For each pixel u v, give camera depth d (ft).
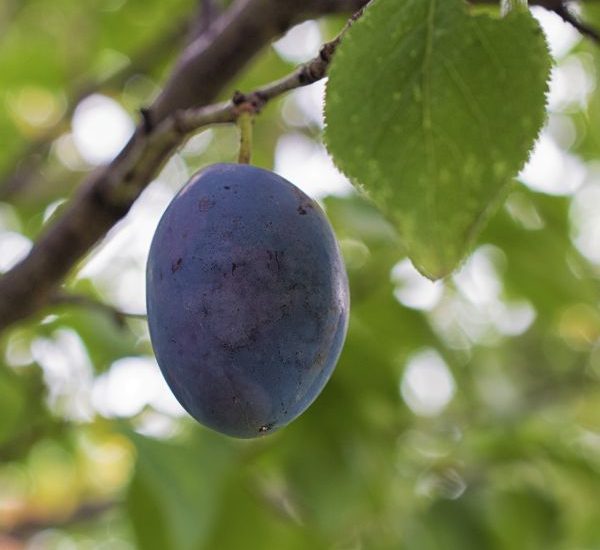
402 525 1.49
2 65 2.00
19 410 1.51
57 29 1.98
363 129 0.89
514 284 1.62
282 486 1.42
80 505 2.33
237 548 1.38
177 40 1.64
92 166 1.89
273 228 0.91
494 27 0.87
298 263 0.90
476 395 1.82
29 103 2.11
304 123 2.10
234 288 0.89
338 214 1.39
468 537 1.52
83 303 1.22
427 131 0.89
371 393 1.40
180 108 1.10
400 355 1.55
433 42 0.88
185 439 1.29
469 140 0.89
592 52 1.62
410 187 0.90
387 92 0.89
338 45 0.88
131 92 1.91
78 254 1.14
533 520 1.57
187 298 0.90
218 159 2.15
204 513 1.23
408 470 1.58
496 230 1.50
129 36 1.97
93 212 1.11
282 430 1.39
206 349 0.89
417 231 0.90
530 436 1.65
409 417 1.57
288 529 1.40
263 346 0.89
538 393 2.17
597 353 2.30
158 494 1.23
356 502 1.39
